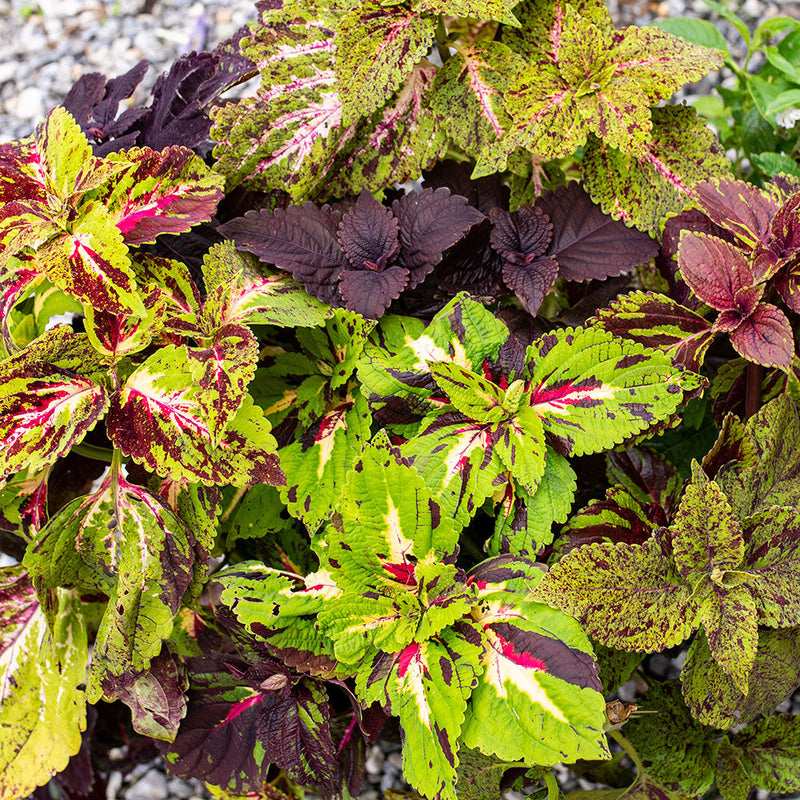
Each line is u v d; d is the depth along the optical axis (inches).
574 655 36.8
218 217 42.8
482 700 37.2
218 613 40.4
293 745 40.4
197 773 41.3
